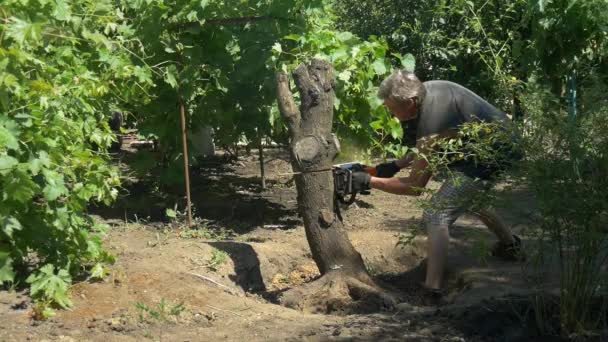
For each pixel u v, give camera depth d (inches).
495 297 170.9
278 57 248.7
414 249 221.0
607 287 156.9
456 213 183.3
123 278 179.8
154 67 248.5
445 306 172.6
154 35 247.8
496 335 152.7
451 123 174.1
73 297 170.1
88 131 196.1
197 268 196.1
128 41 242.2
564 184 140.6
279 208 276.1
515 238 201.3
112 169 195.6
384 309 176.1
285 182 323.6
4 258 164.9
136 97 242.5
